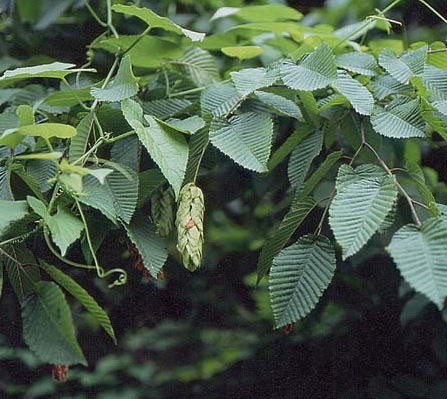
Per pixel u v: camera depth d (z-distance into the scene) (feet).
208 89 3.20
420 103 3.02
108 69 4.09
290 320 2.84
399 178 3.67
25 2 4.11
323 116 3.28
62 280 2.79
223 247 4.86
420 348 4.44
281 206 3.88
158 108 3.33
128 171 2.98
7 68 3.86
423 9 4.37
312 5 4.73
